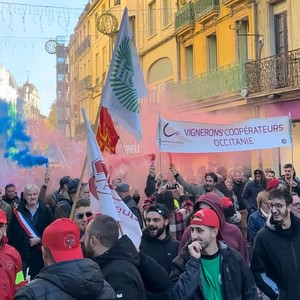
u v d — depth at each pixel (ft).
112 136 17.51
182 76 86.84
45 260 10.05
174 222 20.92
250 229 21.01
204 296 12.51
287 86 56.34
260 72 60.95
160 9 94.68
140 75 18.04
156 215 15.72
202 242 12.53
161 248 15.70
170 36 89.76
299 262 14.61
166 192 21.54
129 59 17.66
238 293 12.57
